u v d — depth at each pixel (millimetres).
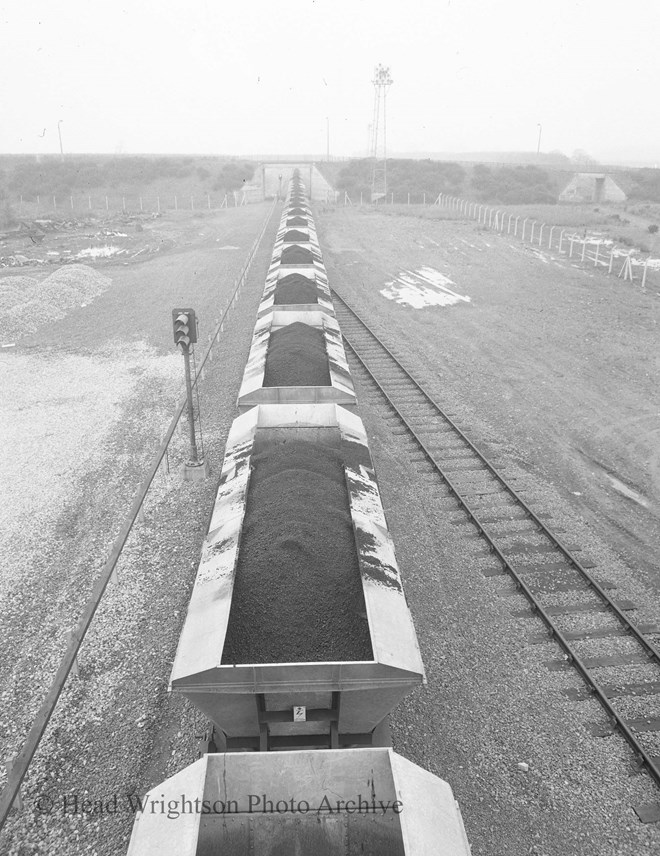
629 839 6867
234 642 7184
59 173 83500
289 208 52469
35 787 7332
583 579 11117
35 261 39562
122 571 10961
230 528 8750
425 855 4973
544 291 31188
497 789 7352
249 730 7090
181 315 13266
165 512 12805
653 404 18641
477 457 15438
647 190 75375
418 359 22312
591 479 14688
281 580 7848
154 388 19562
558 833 6902
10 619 9961
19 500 13375
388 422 17359
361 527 8688
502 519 12898
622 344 23594
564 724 8242
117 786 7336
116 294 31734
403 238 46500
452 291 31781
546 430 17094
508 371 21281
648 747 7934
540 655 9422
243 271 33500
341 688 6574
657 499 13938
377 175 81562
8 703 8453
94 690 8633
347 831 5875
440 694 8633
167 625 9766
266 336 16938
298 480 9656
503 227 50438
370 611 7133
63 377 20688
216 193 82125
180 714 8250
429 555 11656
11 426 17062
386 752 5945
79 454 15398
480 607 10383
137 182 85000
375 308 28875
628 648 9594
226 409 17734
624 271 33562
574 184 79125
